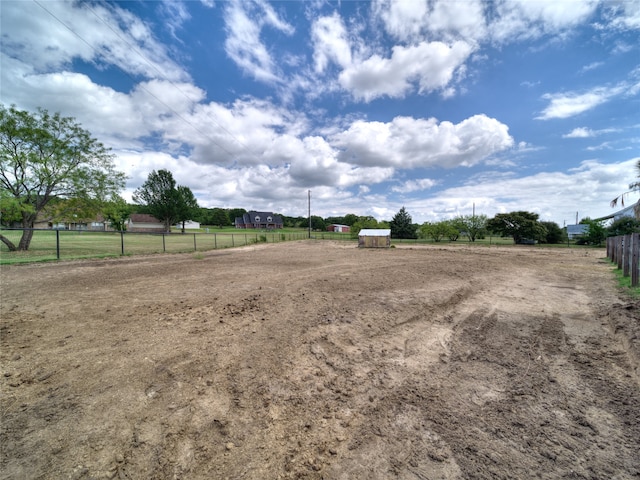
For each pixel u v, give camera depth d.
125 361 3.12
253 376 2.89
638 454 1.90
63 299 5.58
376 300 6.03
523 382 2.87
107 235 36.78
